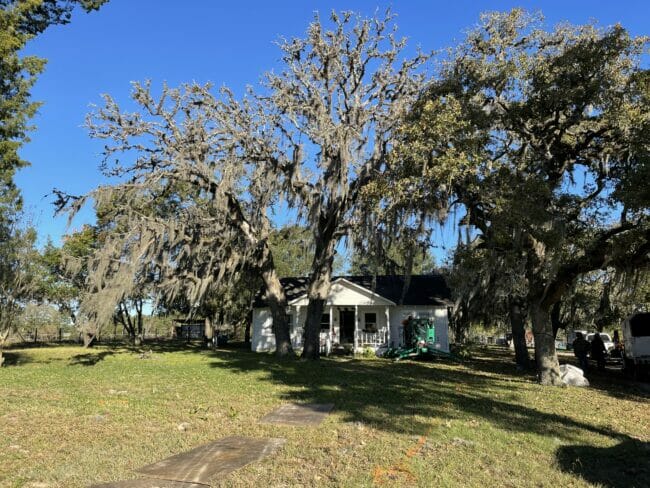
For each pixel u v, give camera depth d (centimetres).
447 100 1232
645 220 1120
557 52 1360
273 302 2244
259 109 1955
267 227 2097
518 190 1172
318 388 1216
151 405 959
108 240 1922
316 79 1988
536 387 1364
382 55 1967
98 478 518
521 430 775
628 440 727
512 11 1380
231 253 2111
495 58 1370
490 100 1400
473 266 1323
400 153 1261
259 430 746
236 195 2231
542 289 1448
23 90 1398
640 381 1711
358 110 1939
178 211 2328
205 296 2238
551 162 1411
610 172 1368
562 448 664
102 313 1814
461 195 1345
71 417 831
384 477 531
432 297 2808
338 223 2023
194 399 1038
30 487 490
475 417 870
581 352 1988
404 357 2392
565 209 1314
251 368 1738
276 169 1973
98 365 1888
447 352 2514
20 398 1040
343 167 1789
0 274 1889
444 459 601
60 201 1883
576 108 1294
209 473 539
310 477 530
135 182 1984
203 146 1912
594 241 1252
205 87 1911
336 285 2767
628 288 1318
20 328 2061
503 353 3219
